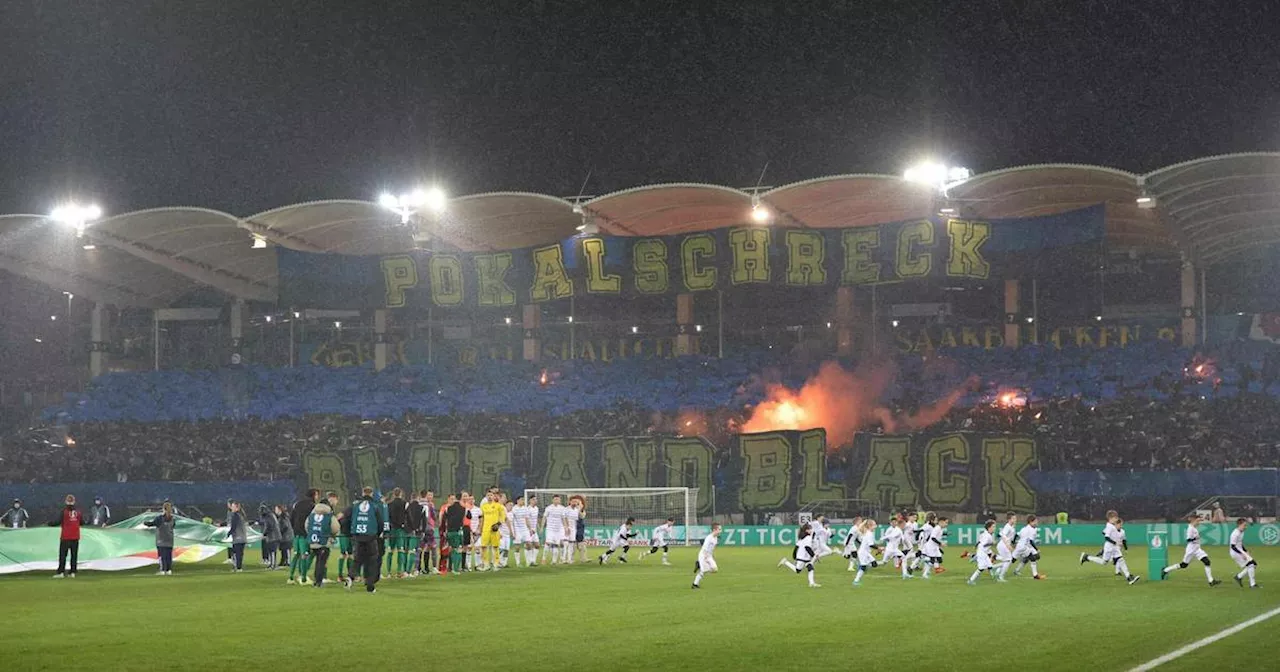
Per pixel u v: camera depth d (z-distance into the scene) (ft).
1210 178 180.24
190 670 54.03
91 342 259.19
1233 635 65.98
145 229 218.18
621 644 62.28
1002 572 110.73
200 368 262.26
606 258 217.77
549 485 211.20
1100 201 200.23
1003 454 193.47
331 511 103.19
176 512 184.03
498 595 93.45
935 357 232.73
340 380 249.14
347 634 66.80
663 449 207.51
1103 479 188.44
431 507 122.72
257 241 216.33
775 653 58.75
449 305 225.15
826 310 245.86
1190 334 226.99
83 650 60.54
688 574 121.49
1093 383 219.00
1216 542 178.40
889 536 126.93
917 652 59.00
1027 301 237.25
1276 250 223.71
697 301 251.19
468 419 230.27
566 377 244.01
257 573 124.88
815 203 208.95
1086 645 61.62
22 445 239.09
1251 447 197.06
